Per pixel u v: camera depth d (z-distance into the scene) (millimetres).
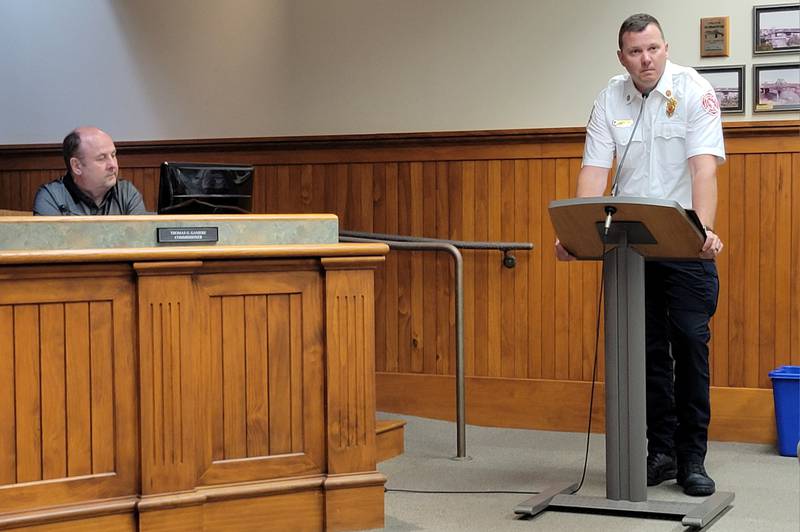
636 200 3484
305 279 3627
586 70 5547
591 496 4031
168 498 3377
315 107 6094
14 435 3234
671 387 4340
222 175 3773
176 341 3418
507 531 3652
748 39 5238
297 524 3590
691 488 4133
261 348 3566
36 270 3248
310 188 6055
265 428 3570
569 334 5582
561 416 5590
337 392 3639
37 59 6594
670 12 5367
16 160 6520
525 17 5648
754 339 5254
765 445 5203
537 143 5598
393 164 5887
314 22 6082
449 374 5832
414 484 4457
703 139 4121
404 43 5898
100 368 3352
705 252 3678
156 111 6414
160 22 6402
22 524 3207
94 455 3342
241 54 6238
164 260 3393
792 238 5176
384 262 5930
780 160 5184
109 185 4645
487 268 5730
